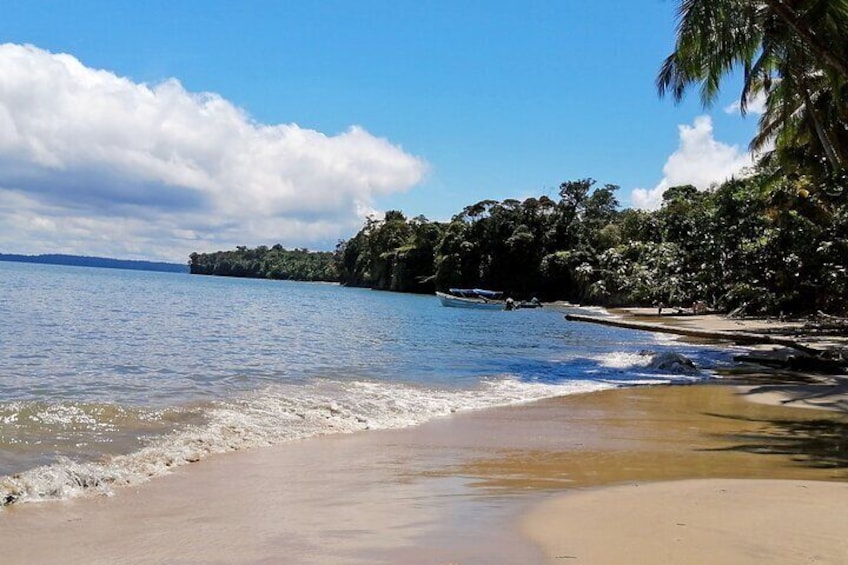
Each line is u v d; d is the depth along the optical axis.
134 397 11.91
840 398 13.99
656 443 9.32
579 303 80.38
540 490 6.52
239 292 84.12
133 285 88.50
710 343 30.33
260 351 21.20
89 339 23.20
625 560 4.36
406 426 10.23
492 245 92.94
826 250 41.66
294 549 4.67
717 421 11.30
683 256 58.06
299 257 193.50
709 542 4.74
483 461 7.95
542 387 15.30
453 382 15.57
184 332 27.55
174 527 5.21
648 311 59.28
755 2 16.64
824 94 24.77
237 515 5.57
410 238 114.06
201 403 11.24
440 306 64.44
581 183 93.19
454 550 4.61
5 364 16.36
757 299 46.78
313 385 13.98
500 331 34.97
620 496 6.21
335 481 6.85
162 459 7.48
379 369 17.38
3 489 5.95
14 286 65.56
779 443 9.45
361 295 89.25
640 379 17.19
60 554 4.58
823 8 15.09
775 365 20.53
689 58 17.95
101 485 6.41
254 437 8.95
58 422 9.16
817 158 30.23
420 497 6.21
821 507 5.75
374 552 4.59
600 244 85.69
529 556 4.46
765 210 47.59
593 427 10.51
